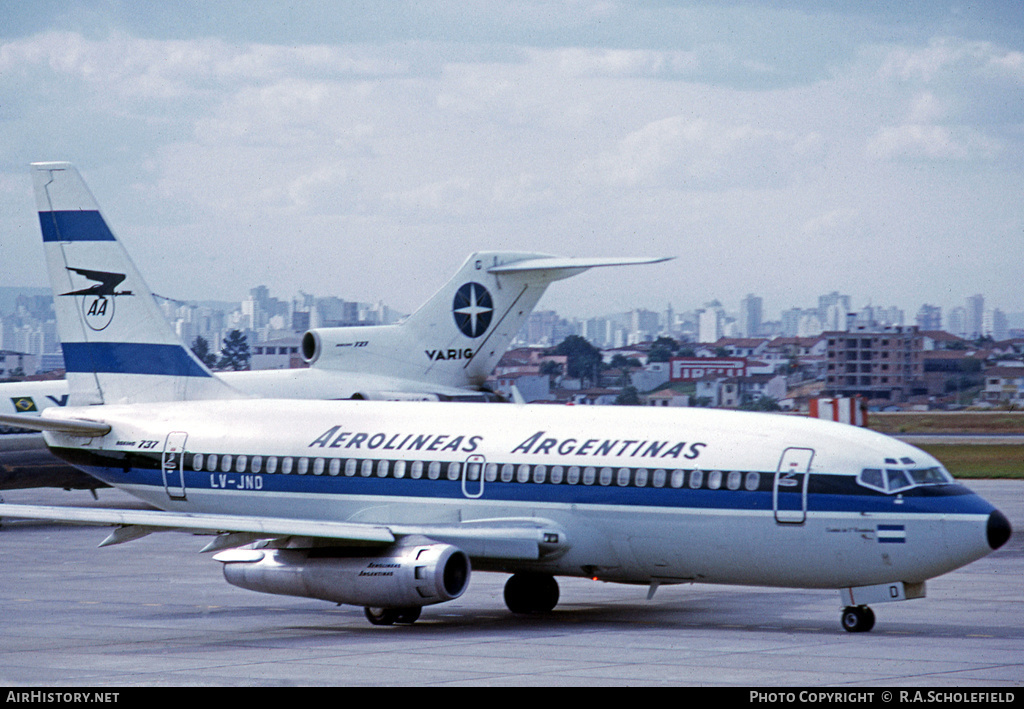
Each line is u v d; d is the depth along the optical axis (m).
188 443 141.12
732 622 114.69
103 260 153.50
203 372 150.00
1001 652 95.88
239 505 137.25
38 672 90.56
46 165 154.88
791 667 89.50
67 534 198.12
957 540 102.12
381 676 87.69
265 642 104.81
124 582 146.12
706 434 113.25
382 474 127.31
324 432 133.75
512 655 96.19
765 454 109.44
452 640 104.62
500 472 120.38
